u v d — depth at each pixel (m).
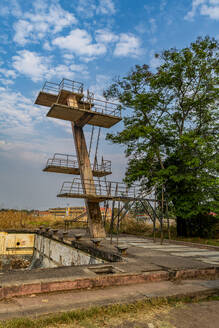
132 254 11.27
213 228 21.69
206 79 22.92
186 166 22.31
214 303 5.60
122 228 26.59
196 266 8.45
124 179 24.70
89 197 18.38
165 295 5.74
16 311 4.68
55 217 36.31
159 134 24.09
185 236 22.58
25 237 23.89
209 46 22.77
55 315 4.50
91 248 12.45
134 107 24.66
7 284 5.55
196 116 24.08
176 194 22.14
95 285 6.34
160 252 12.47
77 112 19.52
